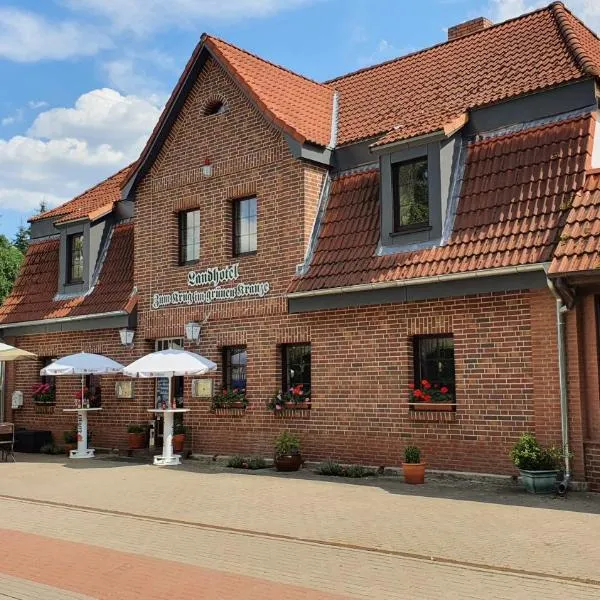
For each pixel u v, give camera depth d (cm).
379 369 1403
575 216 1151
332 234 1521
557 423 1175
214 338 1686
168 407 1683
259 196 1630
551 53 1430
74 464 1662
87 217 1989
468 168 1368
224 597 671
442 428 1313
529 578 710
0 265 3097
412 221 1400
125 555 834
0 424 1772
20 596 696
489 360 1261
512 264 1173
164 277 1806
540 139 1295
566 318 1170
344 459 1439
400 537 874
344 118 1688
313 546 852
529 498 1105
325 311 1491
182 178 1791
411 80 1683
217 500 1146
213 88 1748
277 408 1537
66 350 2030
